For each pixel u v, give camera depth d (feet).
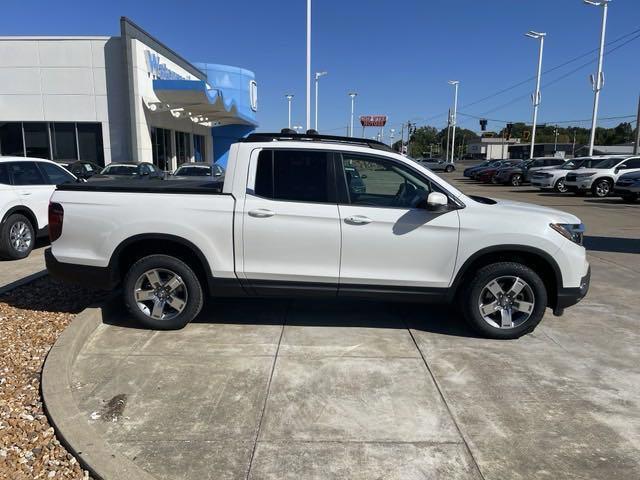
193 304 16.97
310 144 16.43
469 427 11.86
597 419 12.30
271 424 11.85
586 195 81.41
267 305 20.15
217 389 13.39
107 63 68.59
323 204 16.21
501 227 16.16
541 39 137.90
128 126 69.51
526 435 11.59
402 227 16.15
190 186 17.24
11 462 10.16
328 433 11.53
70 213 16.65
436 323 18.53
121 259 17.26
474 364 15.16
